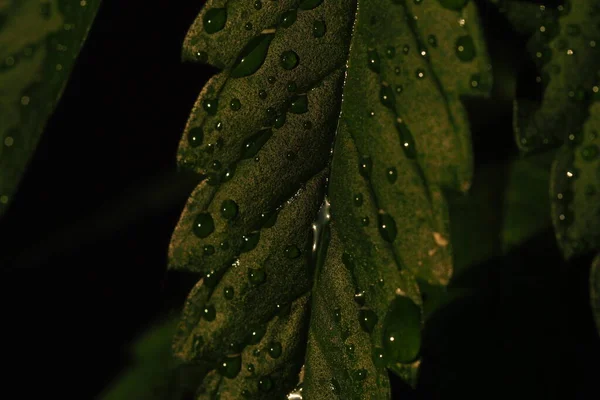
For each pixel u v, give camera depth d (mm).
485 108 211
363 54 189
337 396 188
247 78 188
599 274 188
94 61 207
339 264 189
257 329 189
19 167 177
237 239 189
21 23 179
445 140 187
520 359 218
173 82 210
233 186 188
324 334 189
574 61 192
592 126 191
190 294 189
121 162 213
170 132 212
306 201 190
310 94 189
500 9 193
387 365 187
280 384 189
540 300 218
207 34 187
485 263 219
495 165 216
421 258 187
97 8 179
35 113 178
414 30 188
